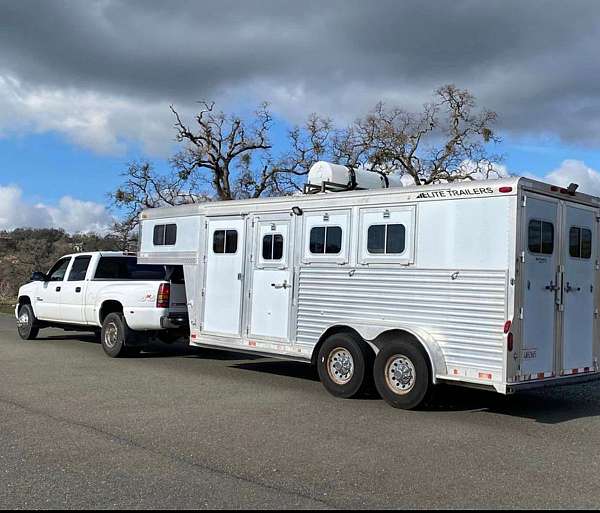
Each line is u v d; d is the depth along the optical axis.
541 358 7.78
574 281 8.30
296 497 4.83
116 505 4.61
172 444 6.22
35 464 5.54
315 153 35.47
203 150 36.28
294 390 9.24
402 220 8.34
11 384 9.26
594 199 8.63
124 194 36.47
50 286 14.29
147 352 13.34
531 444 6.50
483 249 7.59
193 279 11.09
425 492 4.98
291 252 9.58
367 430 6.93
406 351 7.99
